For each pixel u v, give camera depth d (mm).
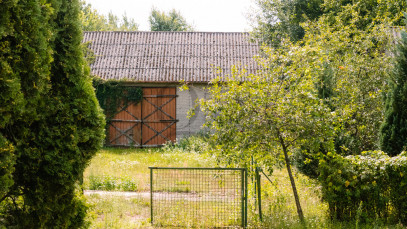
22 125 4875
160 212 7898
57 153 5316
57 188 5375
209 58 20328
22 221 5238
